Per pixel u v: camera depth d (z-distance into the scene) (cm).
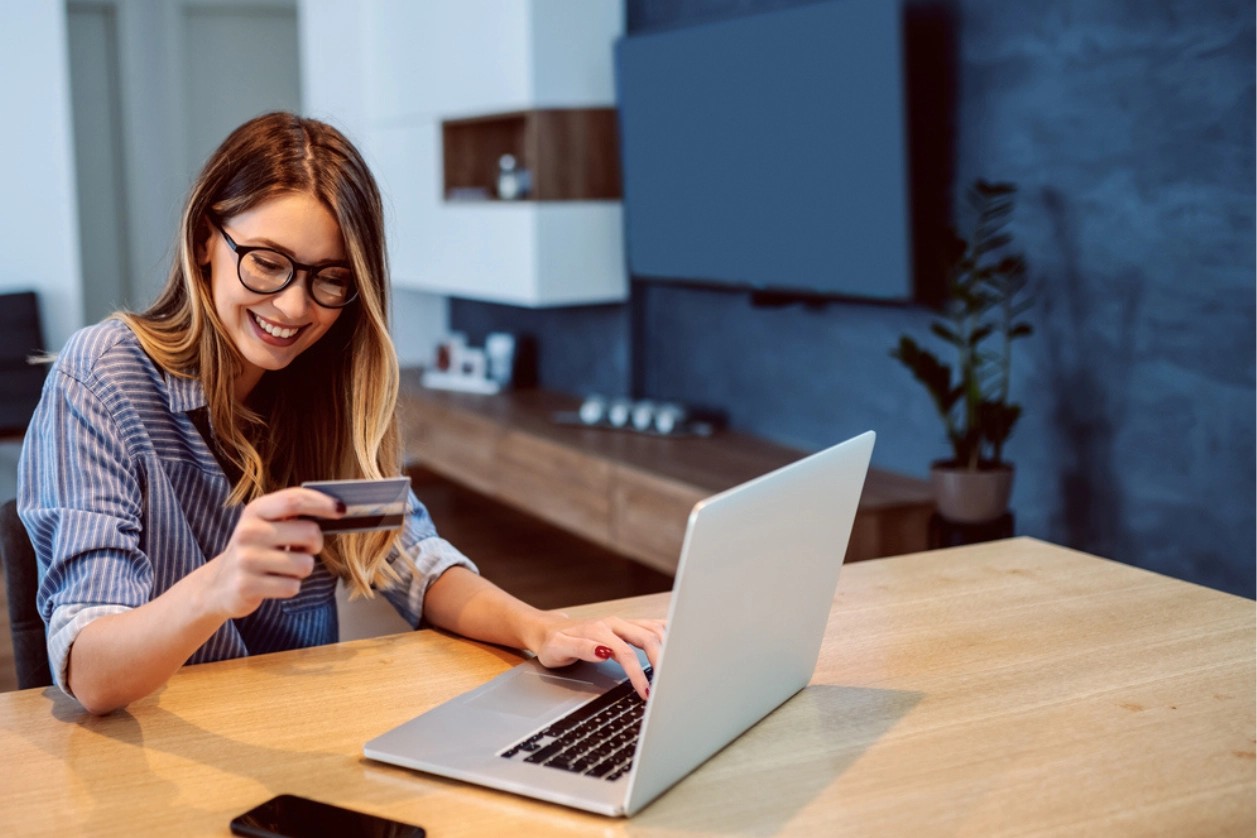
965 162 308
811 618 120
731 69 360
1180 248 256
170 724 115
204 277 135
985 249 287
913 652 133
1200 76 249
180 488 140
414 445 500
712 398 414
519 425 423
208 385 137
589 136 425
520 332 521
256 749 110
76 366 130
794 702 120
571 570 432
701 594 95
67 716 117
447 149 478
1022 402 298
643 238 414
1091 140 274
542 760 104
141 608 112
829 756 108
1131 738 111
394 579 148
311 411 150
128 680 112
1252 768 105
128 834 94
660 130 396
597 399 429
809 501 111
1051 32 281
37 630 141
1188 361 257
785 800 99
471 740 108
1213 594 153
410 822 96
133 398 133
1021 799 100
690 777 104
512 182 445
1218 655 132
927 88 318
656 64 392
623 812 96
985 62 300
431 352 584
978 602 150
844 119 322
